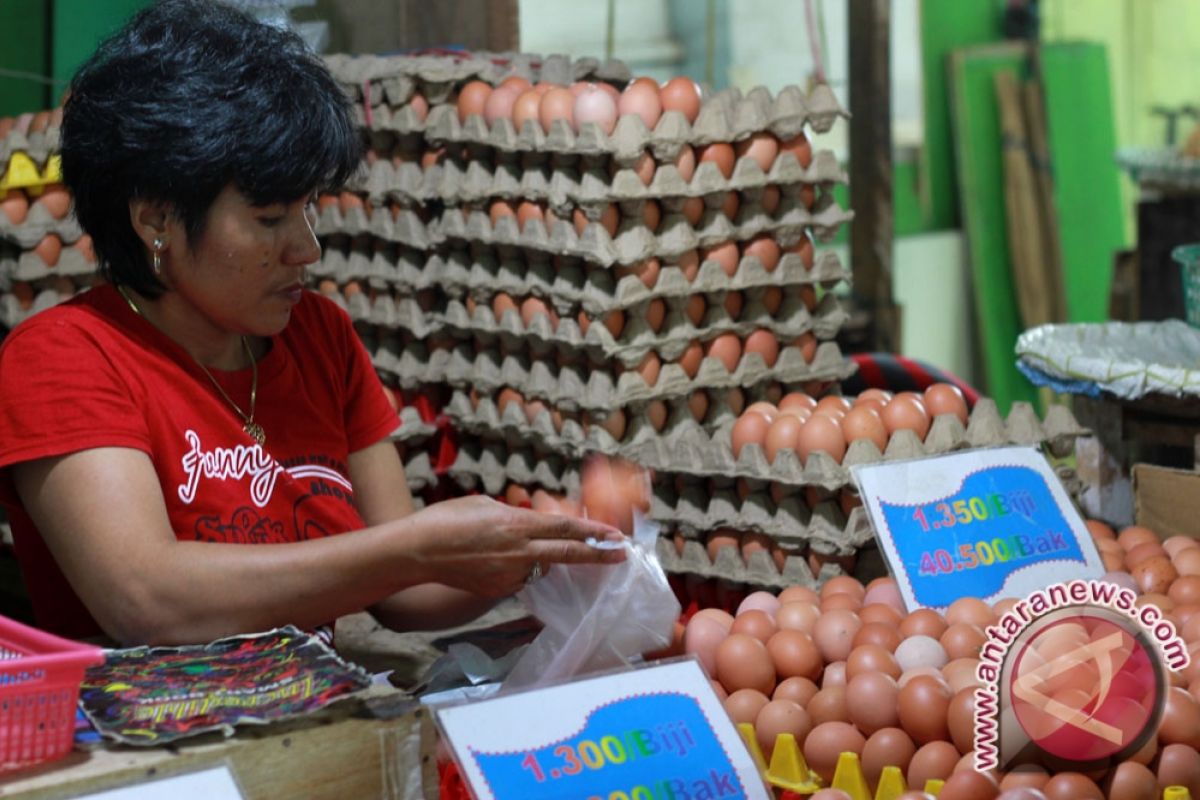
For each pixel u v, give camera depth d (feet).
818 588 7.55
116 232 5.72
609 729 4.93
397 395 9.93
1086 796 5.06
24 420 5.59
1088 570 7.31
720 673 6.23
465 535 5.66
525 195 8.57
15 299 9.58
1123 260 15.92
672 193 8.21
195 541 5.82
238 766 4.55
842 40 19.86
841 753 5.61
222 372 6.11
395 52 11.06
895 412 7.78
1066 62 21.22
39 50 12.28
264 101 5.44
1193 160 16.72
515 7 12.14
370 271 9.78
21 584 9.96
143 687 4.85
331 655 5.12
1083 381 8.87
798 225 8.61
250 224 5.58
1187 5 21.84
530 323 8.77
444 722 4.72
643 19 19.06
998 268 21.09
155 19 5.59
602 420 8.46
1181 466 9.76
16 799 4.15
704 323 8.64
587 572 6.01
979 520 7.18
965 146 20.81
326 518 6.32
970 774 5.11
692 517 7.97
